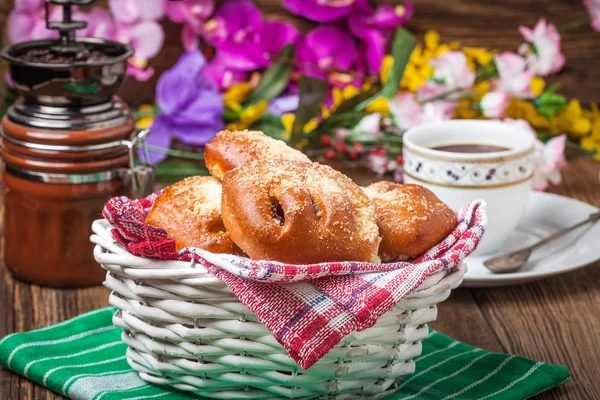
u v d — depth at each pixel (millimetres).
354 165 1407
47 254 1135
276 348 917
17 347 1007
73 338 1037
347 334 889
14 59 1106
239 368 930
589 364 1026
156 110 1380
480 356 1016
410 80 1387
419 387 975
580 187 1372
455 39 1520
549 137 1420
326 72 1446
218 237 945
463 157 1134
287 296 897
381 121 1370
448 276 937
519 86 1362
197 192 974
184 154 1350
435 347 1034
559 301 1119
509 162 1138
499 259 1146
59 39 1162
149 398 950
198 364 935
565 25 1521
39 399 974
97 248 957
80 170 1118
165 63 1486
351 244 911
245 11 1449
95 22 1404
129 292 941
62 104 1116
